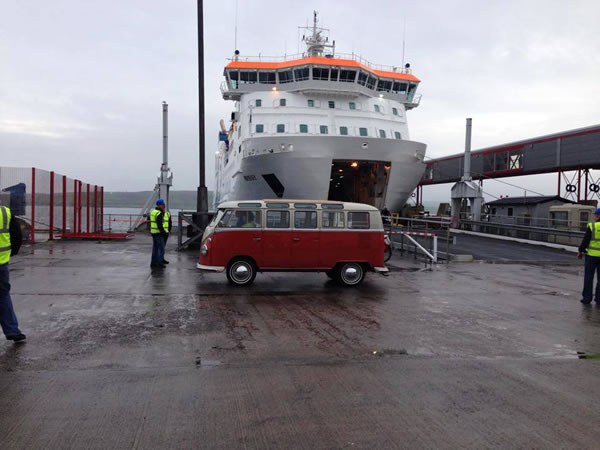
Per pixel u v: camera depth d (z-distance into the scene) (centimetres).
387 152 2250
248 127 2433
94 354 490
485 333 612
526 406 374
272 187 2323
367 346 541
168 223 1214
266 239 935
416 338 580
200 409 359
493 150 3631
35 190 1770
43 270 1098
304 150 2122
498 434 325
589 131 2750
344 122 2464
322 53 2892
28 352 493
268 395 389
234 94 2589
